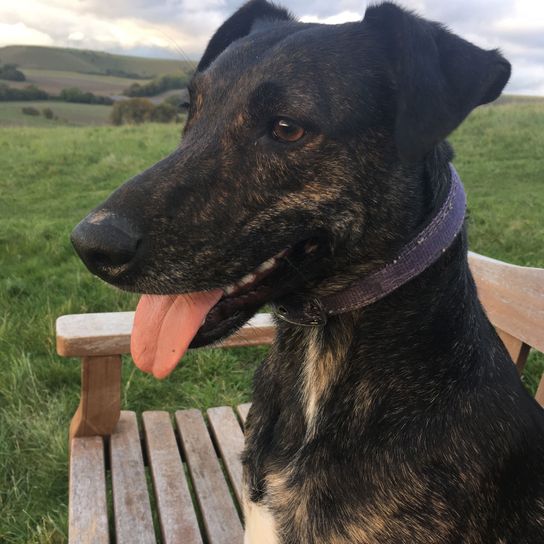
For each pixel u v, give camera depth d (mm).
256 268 415
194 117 449
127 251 374
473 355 418
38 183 2725
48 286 1307
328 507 405
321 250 420
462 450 388
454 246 421
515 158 2949
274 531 433
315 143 398
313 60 408
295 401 450
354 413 413
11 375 917
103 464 644
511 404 415
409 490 387
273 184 403
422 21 422
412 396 404
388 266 409
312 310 429
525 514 403
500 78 423
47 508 709
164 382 959
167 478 632
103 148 3373
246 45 448
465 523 382
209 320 421
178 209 391
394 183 410
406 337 411
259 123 405
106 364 665
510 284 620
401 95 391
